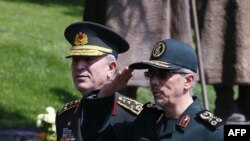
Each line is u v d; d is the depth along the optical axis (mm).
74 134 9266
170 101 8344
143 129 8539
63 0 46781
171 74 8289
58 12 43406
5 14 39312
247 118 18797
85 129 9141
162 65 8289
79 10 45094
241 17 18156
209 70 18234
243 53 18172
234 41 18188
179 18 17344
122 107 9211
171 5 17375
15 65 27984
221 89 18734
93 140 9062
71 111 9453
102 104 8992
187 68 8320
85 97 9094
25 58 28781
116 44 9398
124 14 17203
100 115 9039
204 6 18281
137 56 17125
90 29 9359
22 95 25078
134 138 8570
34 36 32969
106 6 17281
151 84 8367
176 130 8352
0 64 27828
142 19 17219
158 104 8359
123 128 8820
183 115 8367
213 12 18188
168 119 8430
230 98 18750
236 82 18219
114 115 9133
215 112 18859
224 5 18250
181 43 8406
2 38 31219
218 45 18234
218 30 18250
